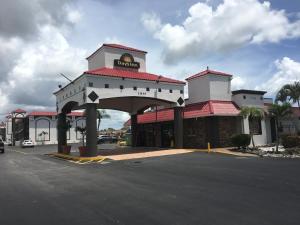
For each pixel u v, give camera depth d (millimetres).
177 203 7793
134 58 27344
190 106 28891
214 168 14297
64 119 30234
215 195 8578
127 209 7395
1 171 16641
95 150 22000
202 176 12062
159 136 32375
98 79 22562
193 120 27906
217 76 27625
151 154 22859
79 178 12859
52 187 10898
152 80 25000
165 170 14266
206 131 26266
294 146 22328
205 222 6160
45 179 12984
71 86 25828
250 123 27031
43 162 21969
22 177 13914
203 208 7227
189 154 22047
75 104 27797
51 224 6461
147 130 34500
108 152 26625
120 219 6598
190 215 6691
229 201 7836
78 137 67562
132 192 9406
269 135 28203
